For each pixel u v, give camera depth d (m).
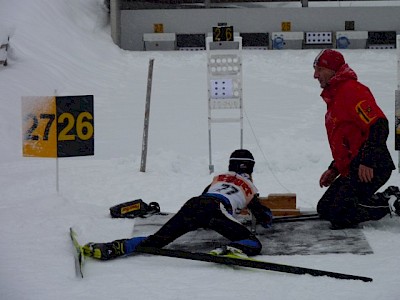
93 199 10.51
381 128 7.95
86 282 6.45
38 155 10.18
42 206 9.42
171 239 7.26
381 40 28.06
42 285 6.38
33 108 10.16
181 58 25.67
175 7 30.28
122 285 6.35
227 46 13.24
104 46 25.98
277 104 20.23
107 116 19.41
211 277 6.54
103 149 15.98
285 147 13.19
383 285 6.20
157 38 27.44
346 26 27.77
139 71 24.09
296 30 27.83
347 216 8.16
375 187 8.12
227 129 17.69
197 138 16.88
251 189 7.75
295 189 10.97
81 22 27.12
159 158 13.00
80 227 8.42
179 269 6.82
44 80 21.48
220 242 7.82
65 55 23.94
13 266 6.97
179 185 11.33
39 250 7.54
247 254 7.09
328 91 8.38
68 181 11.65
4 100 19.25
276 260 7.06
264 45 28.22
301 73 23.64
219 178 7.77
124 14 27.77
